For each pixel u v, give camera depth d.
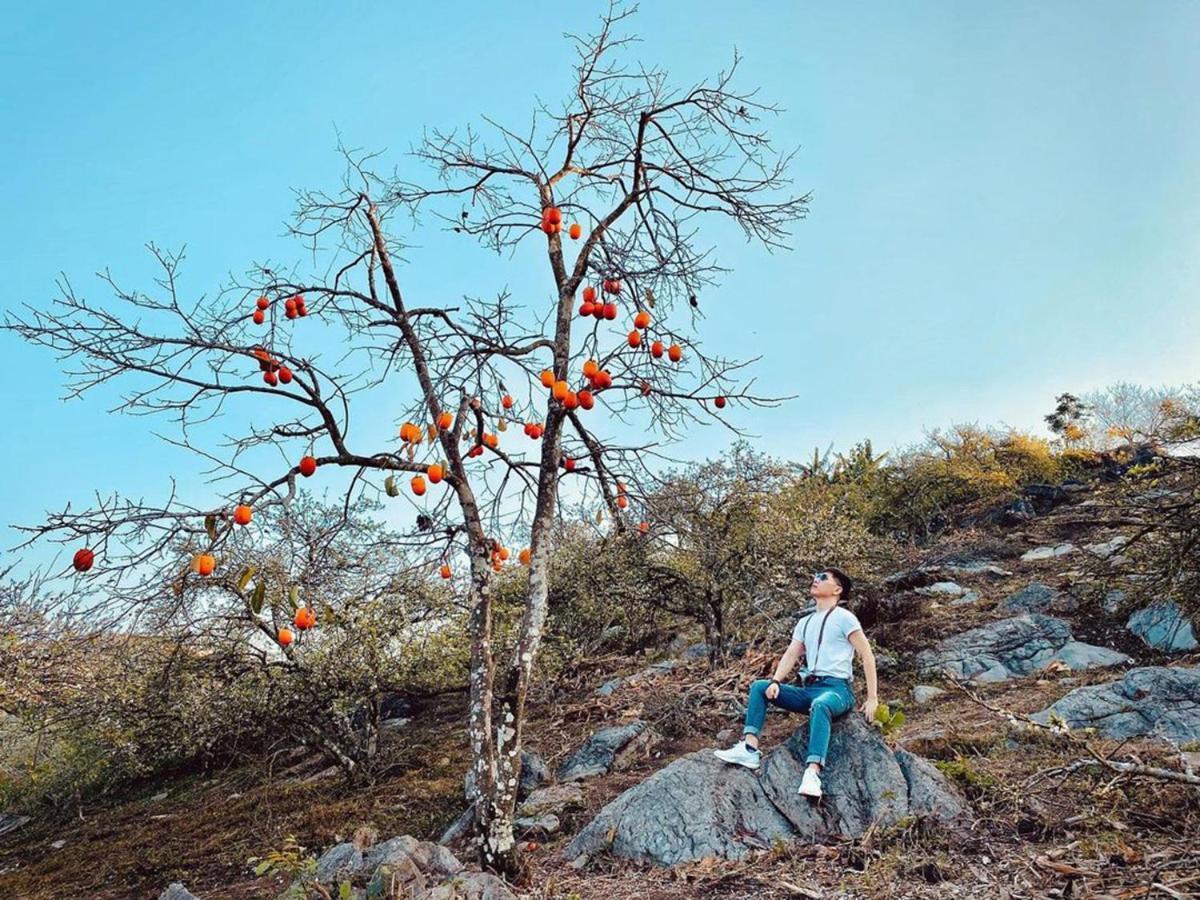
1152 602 8.27
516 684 4.65
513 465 5.20
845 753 5.03
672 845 4.62
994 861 4.02
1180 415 15.29
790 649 5.47
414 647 8.35
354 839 5.60
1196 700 5.78
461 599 8.37
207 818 8.45
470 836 5.78
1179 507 7.71
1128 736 5.55
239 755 9.52
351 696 8.14
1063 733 4.52
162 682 7.50
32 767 11.38
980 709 6.82
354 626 7.87
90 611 3.94
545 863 4.89
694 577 9.27
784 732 7.26
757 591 9.16
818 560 9.82
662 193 5.41
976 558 12.55
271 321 4.79
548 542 4.92
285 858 4.19
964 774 4.94
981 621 9.47
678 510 5.91
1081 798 4.51
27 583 7.29
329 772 9.17
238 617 7.16
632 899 4.15
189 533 4.10
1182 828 4.03
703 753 5.35
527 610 4.81
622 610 10.44
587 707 9.05
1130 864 3.73
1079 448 17.45
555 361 5.10
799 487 12.02
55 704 8.52
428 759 8.67
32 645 7.60
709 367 5.18
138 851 7.76
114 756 10.41
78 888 7.02
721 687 8.31
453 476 4.80
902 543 15.71
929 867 3.99
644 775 6.61
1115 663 7.79
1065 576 10.44
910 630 9.62
